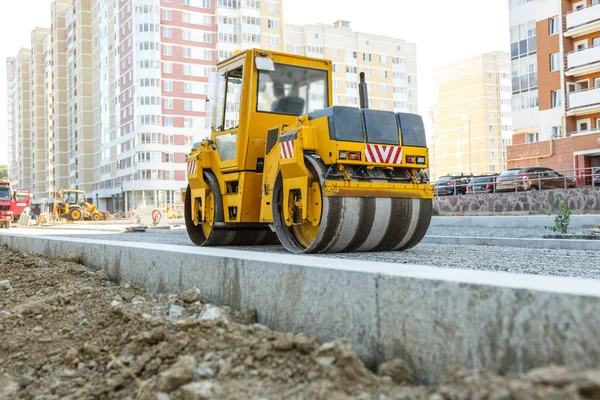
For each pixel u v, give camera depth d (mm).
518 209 26625
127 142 82625
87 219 52719
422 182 8414
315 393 2773
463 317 2838
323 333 3695
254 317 4367
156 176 77562
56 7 114625
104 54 92500
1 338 4609
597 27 37156
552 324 2488
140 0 77500
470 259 7762
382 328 3271
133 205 78500
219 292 4941
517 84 43312
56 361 4188
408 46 115125
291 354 3242
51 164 124062
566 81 39125
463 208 29359
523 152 40312
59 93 114375
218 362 3316
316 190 7688
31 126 138875
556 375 2238
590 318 2365
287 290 4059
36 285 6863
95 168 99250
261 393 2918
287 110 9438
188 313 4758
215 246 10062
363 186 7586
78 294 5672
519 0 43125
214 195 9602
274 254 5039
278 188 8352
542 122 41344
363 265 3828
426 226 8281
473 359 2785
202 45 81250
